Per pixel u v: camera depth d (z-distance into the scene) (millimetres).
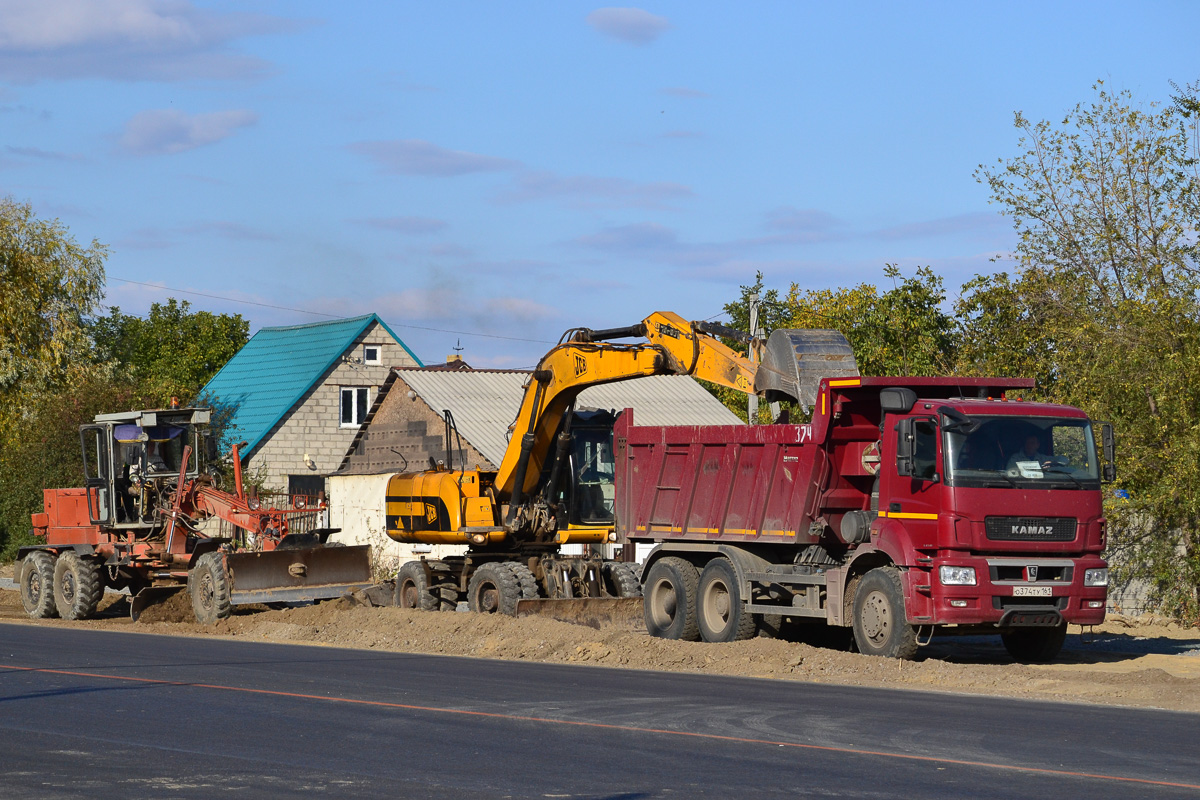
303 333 67562
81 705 16125
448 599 29359
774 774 11594
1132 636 25891
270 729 14180
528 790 10984
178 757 12570
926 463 20391
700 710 15375
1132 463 27188
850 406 22078
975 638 26375
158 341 100750
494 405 48656
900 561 20375
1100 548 20688
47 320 58031
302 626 26594
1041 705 16156
